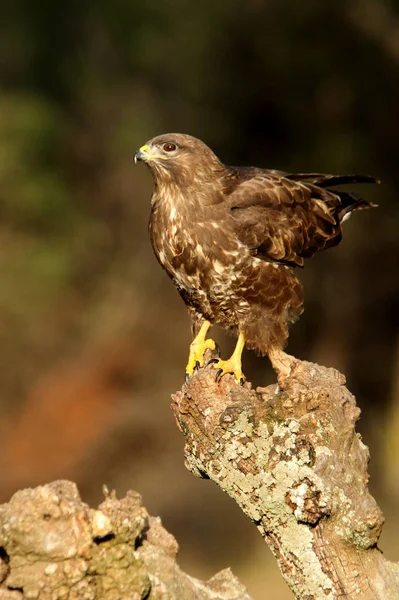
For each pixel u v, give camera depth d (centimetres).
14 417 1834
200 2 1800
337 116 1702
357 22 1638
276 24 1688
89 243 1989
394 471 1562
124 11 1956
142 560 387
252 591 1291
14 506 374
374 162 1698
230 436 444
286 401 438
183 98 1897
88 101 2042
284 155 1755
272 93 1734
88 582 370
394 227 1730
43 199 1942
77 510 373
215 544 1451
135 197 2009
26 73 2073
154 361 1883
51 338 1916
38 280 1925
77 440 1758
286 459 431
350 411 443
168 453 1734
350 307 1814
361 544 429
